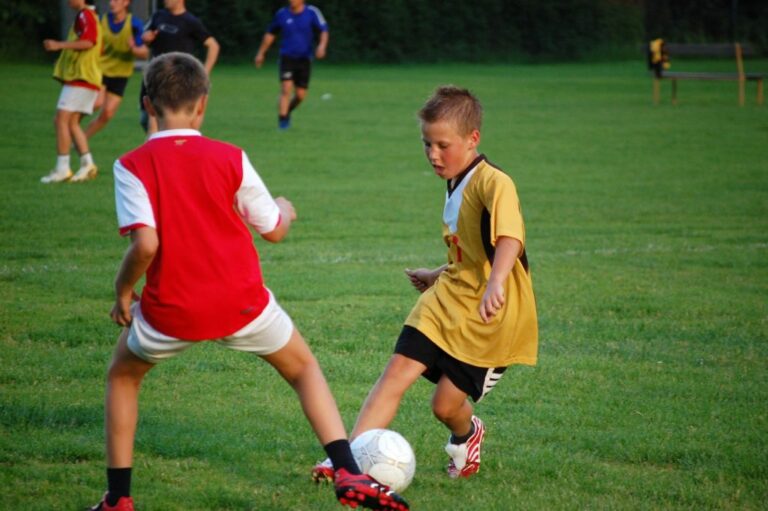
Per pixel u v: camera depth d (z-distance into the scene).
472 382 9.45
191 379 13.07
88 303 16.77
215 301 8.23
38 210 24.81
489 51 95.94
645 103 58.62
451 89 9.69
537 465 10.34
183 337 8.28
